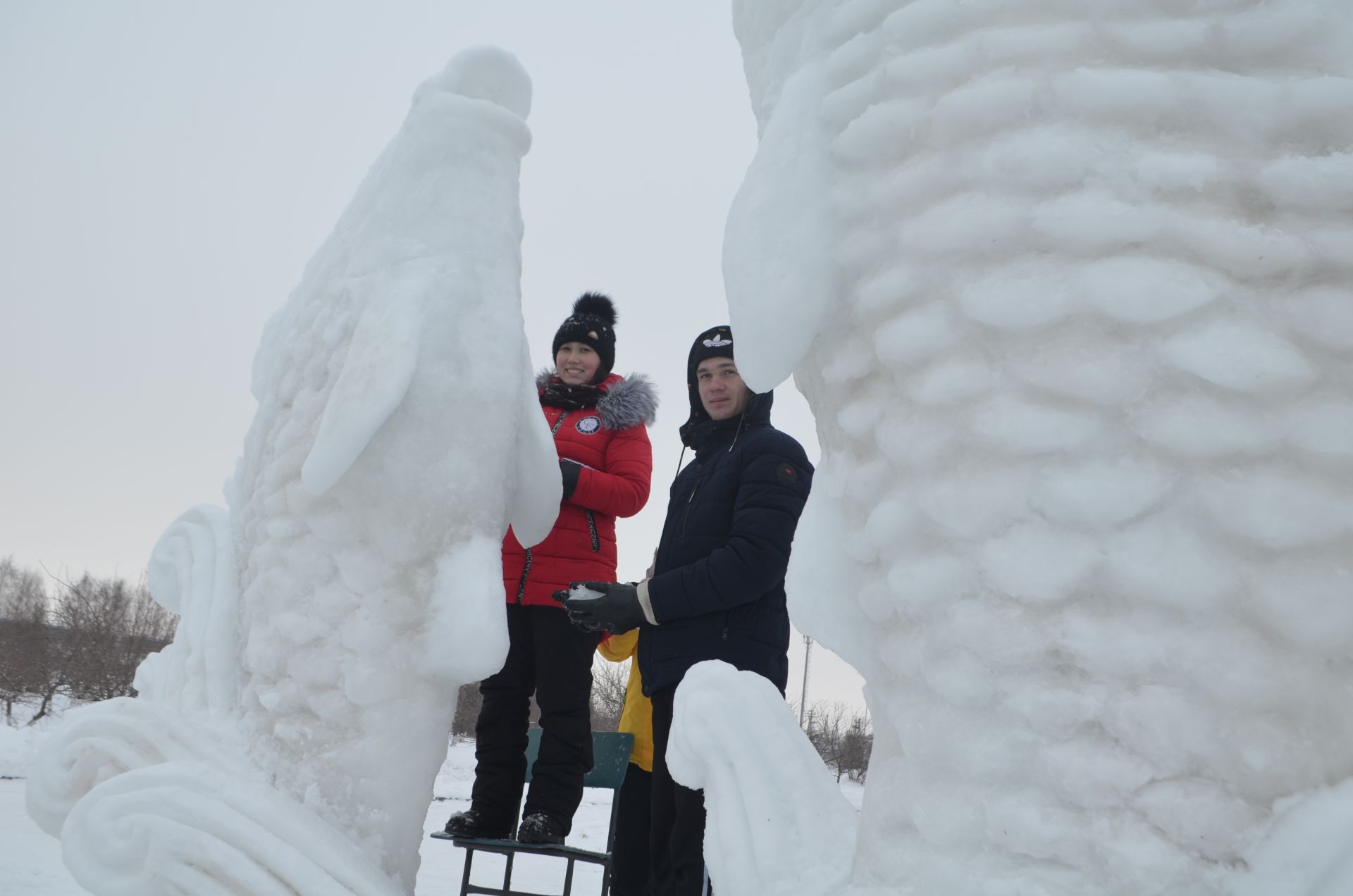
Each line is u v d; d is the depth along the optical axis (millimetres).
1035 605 1248
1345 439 1145
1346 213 1198
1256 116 1235
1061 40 1326
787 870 1620
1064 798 1198
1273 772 1120
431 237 2131
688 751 1847
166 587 2420
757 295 1526
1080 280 1256
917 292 1390
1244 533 1159
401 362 1931
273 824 1804
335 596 1967
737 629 2650
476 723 3145
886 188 1441
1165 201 1245
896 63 1451
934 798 1300
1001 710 1265
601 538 3184
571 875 3682
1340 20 1243
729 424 2912
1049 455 1256
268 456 2191
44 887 4395
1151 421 1208
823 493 1617
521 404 2172
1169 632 1178
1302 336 1181
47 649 21406
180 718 2053
